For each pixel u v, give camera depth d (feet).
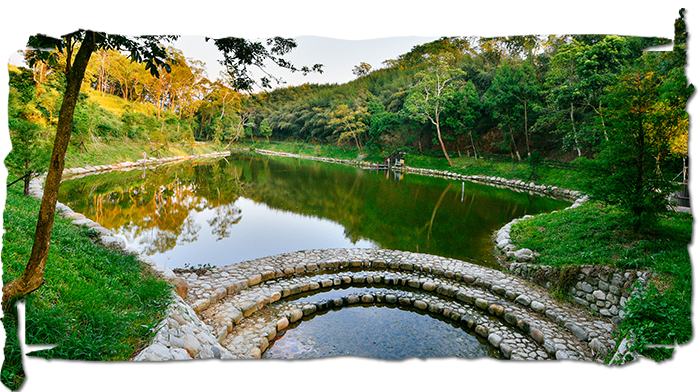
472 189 47.75
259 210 31.63
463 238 24.00
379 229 26.11
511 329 12.88
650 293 11.66
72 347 8.43
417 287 16.08
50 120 21.93
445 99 61.36
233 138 49.90
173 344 9.56
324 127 61.31
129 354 8.87
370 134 75.41
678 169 15.12
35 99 20.94
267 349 11.73
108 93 36.47
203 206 32.24
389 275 16.88
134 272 12.92
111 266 12.63
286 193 40.37
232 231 24.73
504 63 50.14
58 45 10.02
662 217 16.25
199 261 18.56
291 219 28.66
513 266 17.33
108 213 28.22
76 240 14.06
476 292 15.20
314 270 17.43
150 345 9.13
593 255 15.43
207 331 11.33
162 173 46.88
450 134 72.43
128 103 37.01
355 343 12.17
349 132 72.49
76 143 39.37
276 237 23.48
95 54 29.55
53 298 9.41
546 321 12.98
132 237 22.71
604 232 17.25
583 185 17.16
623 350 10.38
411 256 19.01
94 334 9.04
